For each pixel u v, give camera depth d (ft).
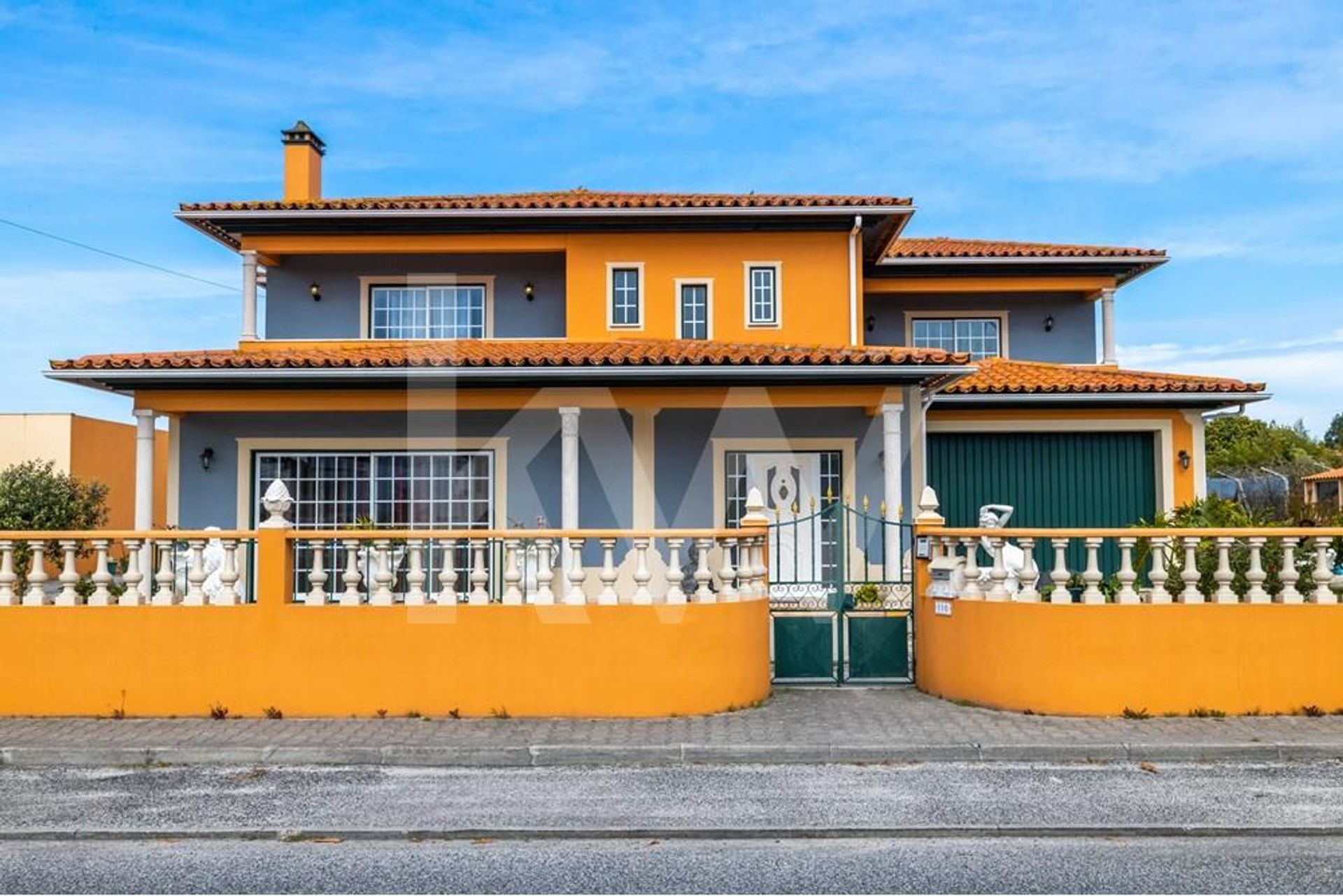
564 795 25.39
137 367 43.45
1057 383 52.90
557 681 31.94
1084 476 55.36
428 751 28.35
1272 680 31.19
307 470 49.42
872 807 24.23
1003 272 62.28
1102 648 31.42
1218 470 139.13
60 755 28.25
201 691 31.86
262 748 28.48
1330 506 43.80
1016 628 32.24
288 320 56.90
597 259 54.80
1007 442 55.42
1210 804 24.29
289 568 32.58
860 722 31.07
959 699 33.65
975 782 26.30
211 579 35.96
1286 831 22.47
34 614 32.14
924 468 50.34
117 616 32.09
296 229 54.75
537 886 19.63
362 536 32.30
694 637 32.19
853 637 36.60
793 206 53.16
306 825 23.18
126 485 88.63
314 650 31.96
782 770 27.63
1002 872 20.20
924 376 45.60
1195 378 55.42
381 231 54.95
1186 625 31.35
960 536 34.14
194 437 49.11
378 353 48.37
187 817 23.72
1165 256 60.59
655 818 23.50
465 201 55.31
